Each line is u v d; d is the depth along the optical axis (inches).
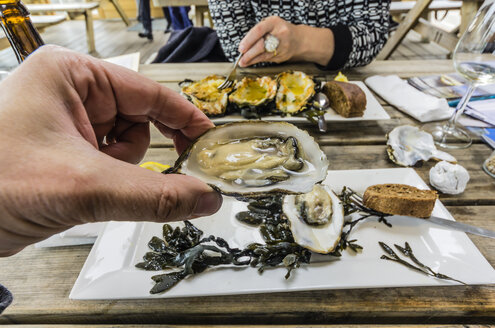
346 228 10.5
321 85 19.0
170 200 6.7
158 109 10.5
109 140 11.3
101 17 98.2
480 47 14.3
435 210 11.3
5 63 55.0
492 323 8.7
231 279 8.8
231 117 16.7
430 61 24.2
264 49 19.7
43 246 10.0
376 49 23.0
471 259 9.4
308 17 25.0
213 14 25.8
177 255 9.2
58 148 6.1
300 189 8.3
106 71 9.2
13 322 8.5
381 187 11.7
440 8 51.3
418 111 17.2
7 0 12.4
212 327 8.2
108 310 8.4
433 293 8.7
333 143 15.6
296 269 9.0
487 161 13.7
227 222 10.7
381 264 9.2
